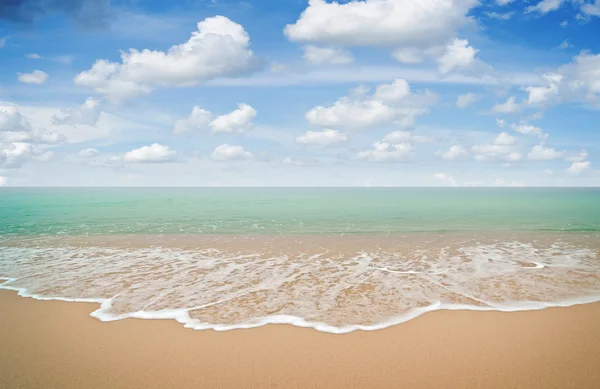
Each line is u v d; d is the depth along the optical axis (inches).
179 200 2477.9
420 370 260.8
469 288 462.3
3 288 461.1
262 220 1244.5
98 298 423.2
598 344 301.9
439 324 345.4
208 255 665.0
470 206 1910.7
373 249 724.7
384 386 240.4
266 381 246.7
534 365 267.1
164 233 934.4
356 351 290.8
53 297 426.3
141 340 311.9
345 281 494.0
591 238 866.8
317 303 406.3
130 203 2085.4
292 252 692.7
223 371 260.1
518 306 395.9
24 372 258.2
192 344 303.9
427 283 485.1
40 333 326.0
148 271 547.5
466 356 281.7
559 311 380.2
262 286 470.6
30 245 764.6
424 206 1918.1
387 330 331.9
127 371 260.2
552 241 825.5
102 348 296.7
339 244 780.6
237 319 359.6
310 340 311.1
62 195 3189.0
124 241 814.5
